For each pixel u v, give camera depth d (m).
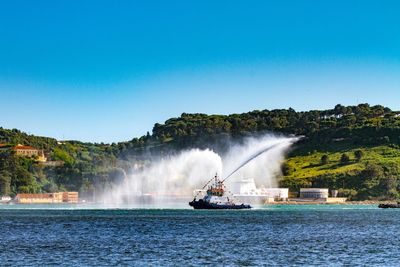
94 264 98.56
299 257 106.25
